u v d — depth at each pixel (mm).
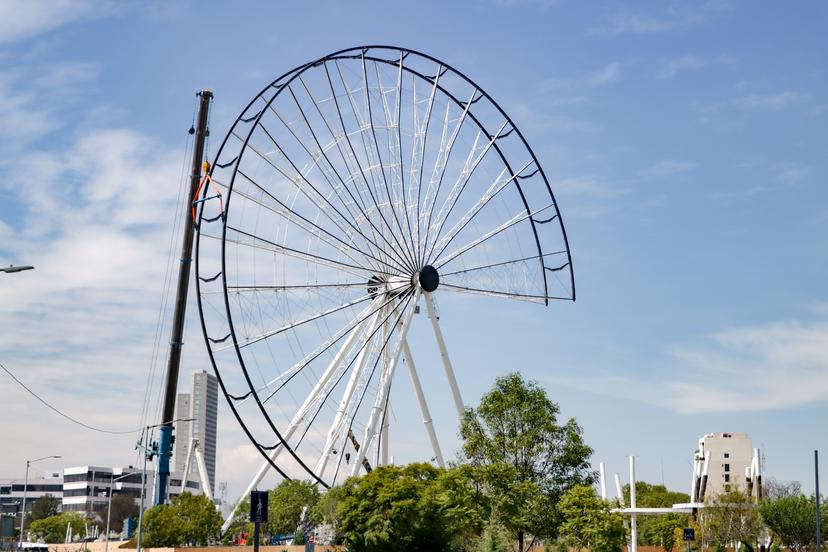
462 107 107438
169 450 137625
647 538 182750
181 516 131750
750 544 131500
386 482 90750
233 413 92625
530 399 103875
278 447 99562
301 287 97812
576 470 103500
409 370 107562
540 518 96750
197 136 140000
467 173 106562
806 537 115875
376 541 86812
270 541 148875
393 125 103625
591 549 99000
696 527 142500
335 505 99625
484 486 96312
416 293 103688
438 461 108250
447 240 106812
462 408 107188
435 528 87875
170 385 138250
